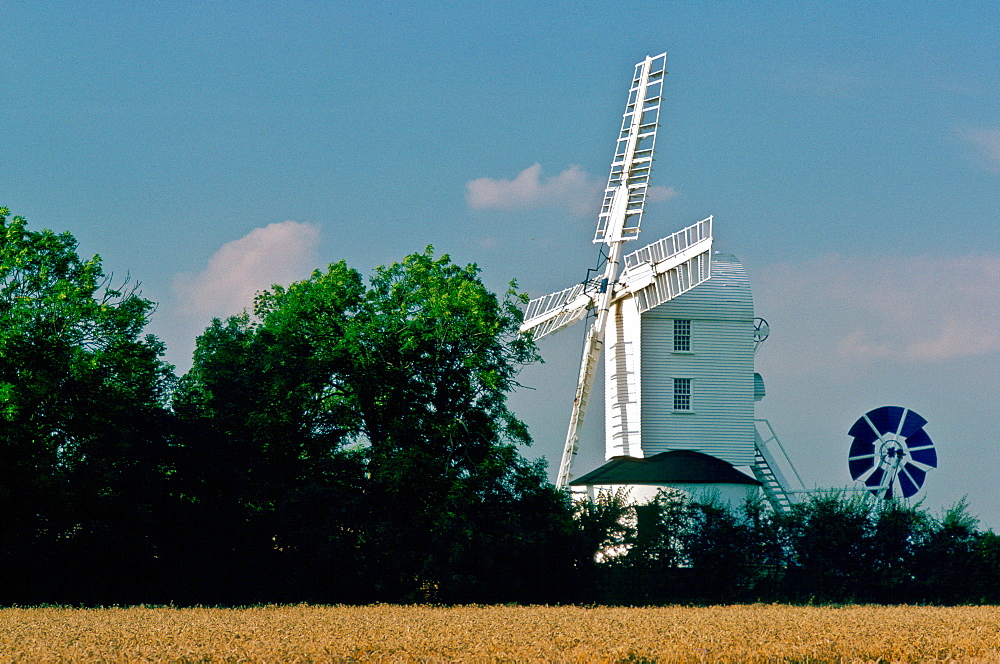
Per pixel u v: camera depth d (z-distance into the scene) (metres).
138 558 167.62
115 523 167.00
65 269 168.00
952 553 195.25
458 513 169.88
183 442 176.50
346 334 175.25
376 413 181.75
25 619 114.56
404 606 154.25
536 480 182.38
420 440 177.75
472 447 180.75
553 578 181.25
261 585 175.38
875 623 116.75
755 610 144.50
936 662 86.31
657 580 188.00
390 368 178.00
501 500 180.12
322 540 168.62
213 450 177.00
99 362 162.88
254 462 181.00
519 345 187.38
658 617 124.75
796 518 196.38
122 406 167.88
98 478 165.38
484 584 172.38
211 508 177.62
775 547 194.12
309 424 183.12
